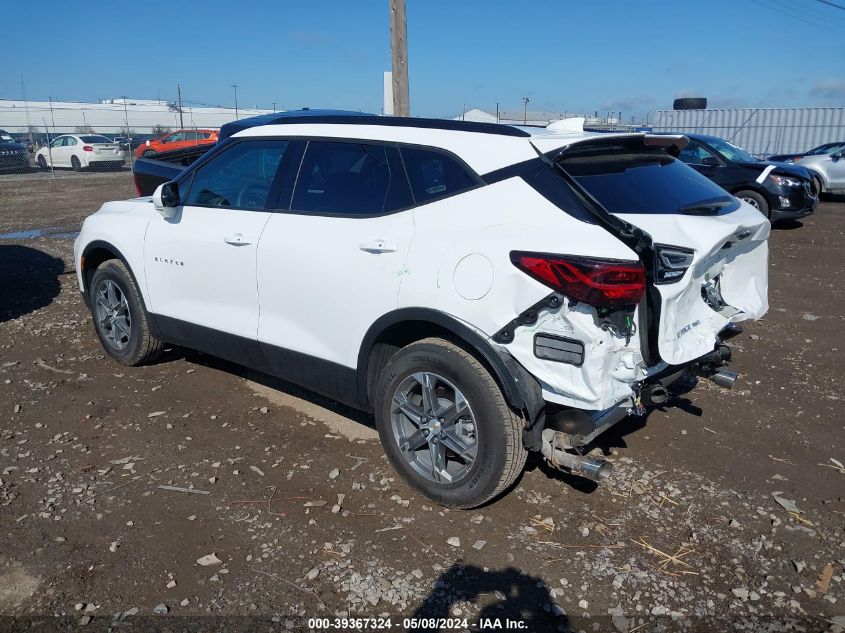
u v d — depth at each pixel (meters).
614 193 3.21
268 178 4.18
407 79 7.68
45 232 12.03
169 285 4.66
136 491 3.59
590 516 3.42
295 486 3.65
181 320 4.63
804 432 4.37
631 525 3.36
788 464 3.97
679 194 3.40
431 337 3.40
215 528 3.28
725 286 3.79
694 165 12.62
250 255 4.08
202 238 4.37
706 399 4.86
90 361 5.41
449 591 2.89
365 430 4.29
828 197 19.25
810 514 3.47
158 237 4.68
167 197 4.46
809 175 12.23
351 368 3.70
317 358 3.84
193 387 4.92
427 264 3.27
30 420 4.38
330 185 3.85
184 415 4.48
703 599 2.87
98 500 3.49
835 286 8.40
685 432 4.36
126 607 2.76
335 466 3.86
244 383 5.00
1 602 2.78
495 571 3.01
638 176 3.40
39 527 3.26
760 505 3.54
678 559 3.12
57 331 6.15
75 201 16.88
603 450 4.10
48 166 27.69
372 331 3.52
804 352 5.89
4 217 13.95
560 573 3.01
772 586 2.96
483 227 3.18
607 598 2.87
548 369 3.00
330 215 3.78
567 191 3.10
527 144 3.28
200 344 4.63
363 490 3.62
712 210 3.36
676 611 2.80
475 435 3.27
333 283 3.66
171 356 5.50
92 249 5.21
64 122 41.84
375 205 3.62
